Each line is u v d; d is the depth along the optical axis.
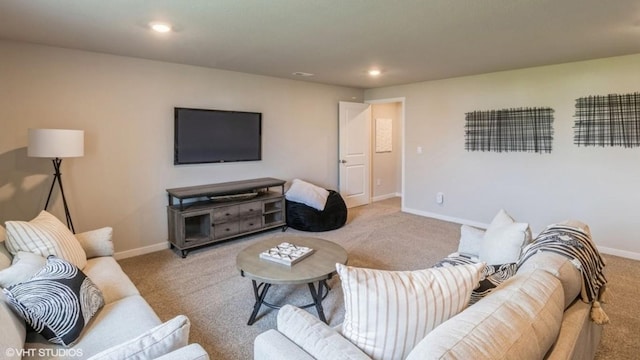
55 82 3.36
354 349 1.14
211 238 4.06
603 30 2.85
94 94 3.58
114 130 3.73
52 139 2.91
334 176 6.09
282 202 4.83
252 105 4.86
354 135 6.24
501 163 4.79
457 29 2.82
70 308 1.60
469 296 1.25
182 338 1.14
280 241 3.08
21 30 2.82
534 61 4.01
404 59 3.90
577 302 1.61
